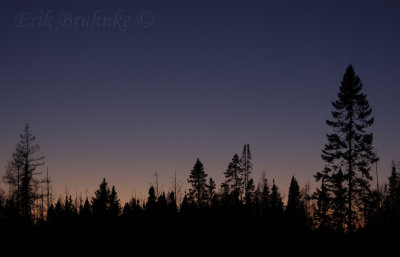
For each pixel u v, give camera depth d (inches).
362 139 1539.1
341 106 1599.4
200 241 2272.4
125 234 2368.4
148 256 2095.2
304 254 1931.6
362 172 1547.7
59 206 2534.5
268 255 2038.6
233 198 2731.3
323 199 1792.6
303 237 2165.4
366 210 1588.3
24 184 1919.3
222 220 2460.6
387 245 1611.7
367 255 1572.3
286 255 1990.7
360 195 1547.7
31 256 1877.5
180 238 2330.2
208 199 3041.3
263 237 2247.8
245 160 3002.0
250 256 2054.6
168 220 2498.8
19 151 1927.9
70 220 2444.6
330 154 1595.7
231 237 2295.8
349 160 1558.8
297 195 2787.9
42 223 2225.6
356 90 1583.4
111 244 2223.2
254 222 2436.0
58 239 2116.1
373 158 1540.4
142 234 2384.4
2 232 1840.6
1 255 1793.8
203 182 3038.9
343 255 1635.1
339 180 1582.2
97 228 2383.1
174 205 2635.3
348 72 1609.3
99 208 2662.4
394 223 1718.8
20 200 1915.6
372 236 1665.8
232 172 3011.8
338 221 1649.9
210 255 2111.2
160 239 2325.3
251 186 2987.2
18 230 1882.4
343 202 1581.0
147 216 2561.5
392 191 2234.3
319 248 1902.1
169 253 2144.4
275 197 2864.2
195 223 2453.2
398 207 1978.3
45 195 2007.9
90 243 2190.0
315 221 2359.7
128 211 2728.8
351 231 1590.8
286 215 2459.4
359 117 1568.7
